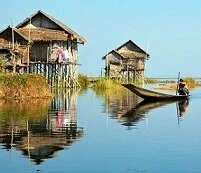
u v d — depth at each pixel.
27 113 30.72
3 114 29.77
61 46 63.06
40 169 13.98
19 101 41.09
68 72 68.62
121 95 55.38
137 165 14.51
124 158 15.55
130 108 36.00
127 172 13.68
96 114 30.77
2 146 17.66
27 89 44.44
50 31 62.94
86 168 14.11
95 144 18.19
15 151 16.66
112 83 75.19
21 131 21.88
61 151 16.69
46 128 23.03
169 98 44.41
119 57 88.69
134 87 42.31
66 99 46.47
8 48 53.03
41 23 65.44
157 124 25.12
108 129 22.83
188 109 35.25
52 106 37.16
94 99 47.19
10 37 55.94
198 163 14.81
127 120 27.08
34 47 60.53
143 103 41.66
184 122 26.19
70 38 65.25
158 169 14.04
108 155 16.03
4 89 43.12
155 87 72.88
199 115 30.39
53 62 61.22
